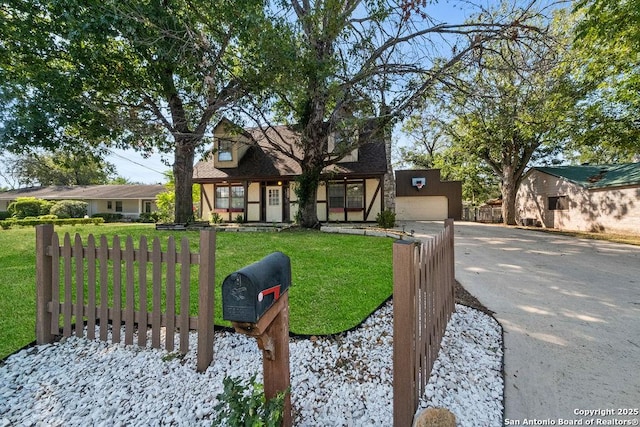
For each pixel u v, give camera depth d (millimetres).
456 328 2918
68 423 1732
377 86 8234
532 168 15953
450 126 15445
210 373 2166
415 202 21172
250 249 6438
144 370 2209
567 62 8969
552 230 12742
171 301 2381
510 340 2693
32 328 2885
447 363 2281
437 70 8172
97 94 8312
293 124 9953
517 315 3285
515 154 15656
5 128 6605
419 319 1855
